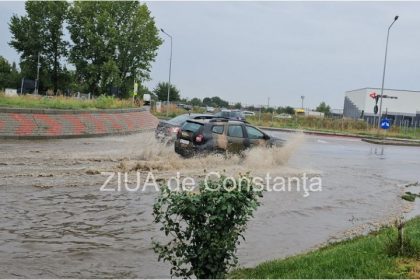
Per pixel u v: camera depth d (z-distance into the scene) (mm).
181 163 15609
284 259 7125
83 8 66812
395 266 6094
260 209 10734
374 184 15867
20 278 5938
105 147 19656
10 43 71562
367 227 9852
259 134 17719
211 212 5352
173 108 52219
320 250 7664
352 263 6305
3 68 85188
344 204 12109
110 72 64438
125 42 66625
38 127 22109
